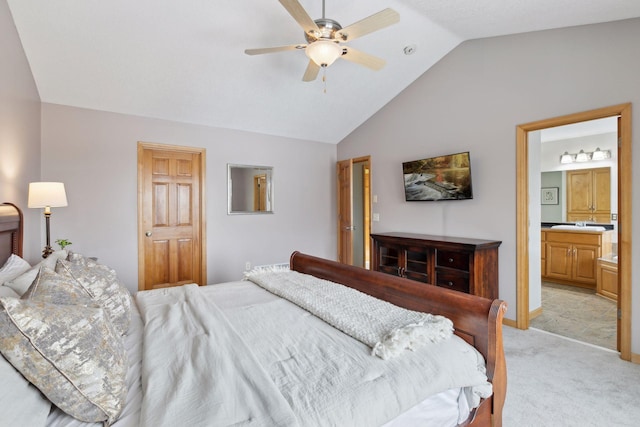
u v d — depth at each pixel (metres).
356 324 1.48
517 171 3.16
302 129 4.89
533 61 3.03
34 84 3.08
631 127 2.46
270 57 3.38
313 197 5.32
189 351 1.27
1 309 0.86
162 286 4.06
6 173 2.42
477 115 3.49
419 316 1.52
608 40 2.58
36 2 2.47
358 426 0.95
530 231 3.41
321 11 2.86
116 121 3.71
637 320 2.43
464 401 1.29
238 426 0.86
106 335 1.05
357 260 5.75
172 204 4.12
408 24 3.20
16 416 0.79
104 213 3.64
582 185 5.25
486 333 1.40
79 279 1.50
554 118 2.89
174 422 0.86
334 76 3.82
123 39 2.88
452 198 3.67
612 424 1.76
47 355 0.89
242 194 4.61
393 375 1.13
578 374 2.28
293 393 1.01
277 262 4.95
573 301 4.00
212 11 2.74
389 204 4.57
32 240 3.02
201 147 4.27
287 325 1.57
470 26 3.11
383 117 4.63
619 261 2.54
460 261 3.17
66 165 3.44
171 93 3.61
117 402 0.97
